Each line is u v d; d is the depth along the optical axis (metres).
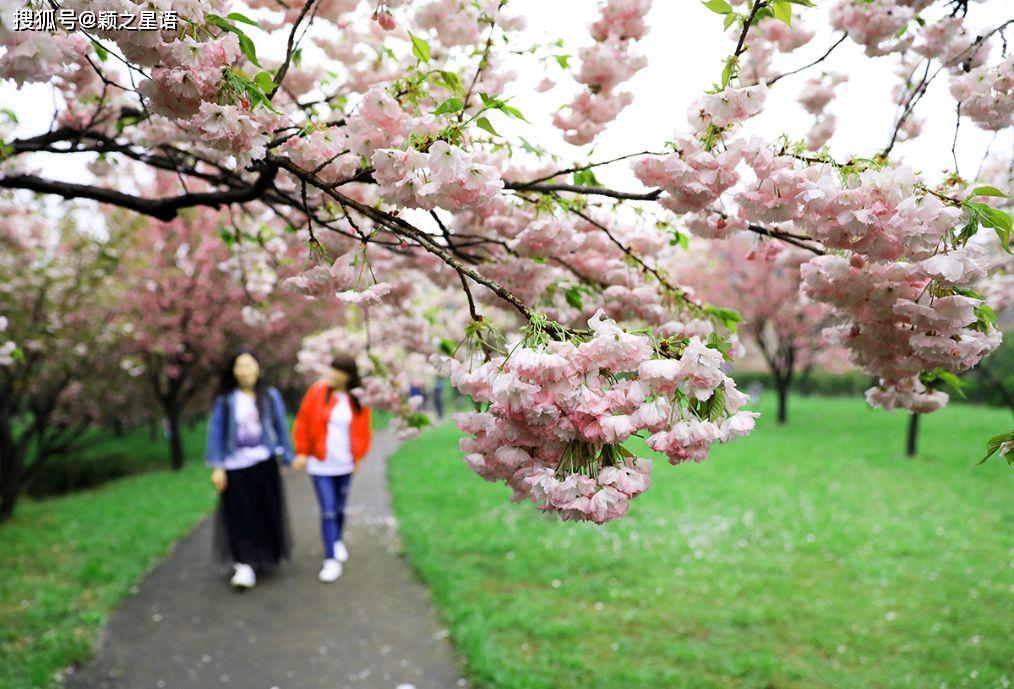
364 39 2.12
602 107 1.83
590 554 5.31
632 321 2.19
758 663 3.44
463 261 2.08
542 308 2.11
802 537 5.82
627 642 3.72
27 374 7.49
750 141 1.28
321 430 4.96
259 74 1.34
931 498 7.46
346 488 5.20
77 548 5.63
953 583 4.67
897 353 1.63
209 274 9.69
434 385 18.89
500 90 1.99
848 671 3.41
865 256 1.38
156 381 11.04
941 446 11.66
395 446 13.50
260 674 3.49
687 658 3.54
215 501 7.84
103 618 4.14
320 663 3.61
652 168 1.35
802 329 15.47
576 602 4.33
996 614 4.12
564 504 1.08
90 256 7.95
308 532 6.43
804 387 27.12
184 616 4.26
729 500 7.37
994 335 1.48
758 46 2.24
